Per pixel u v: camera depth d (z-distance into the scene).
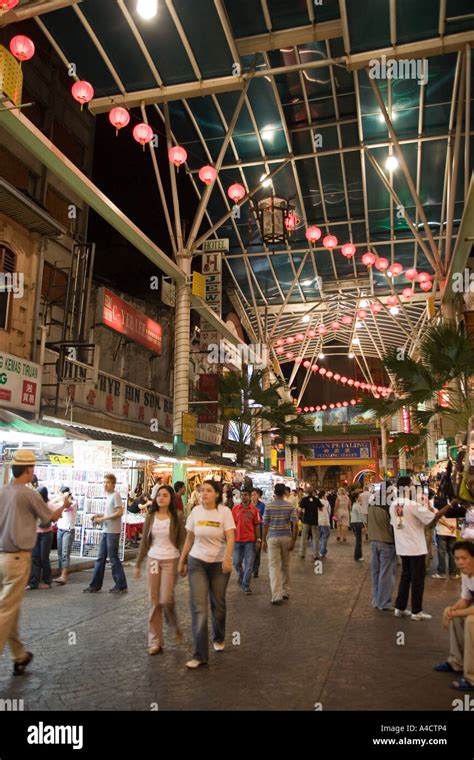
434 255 23.66
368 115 23.31
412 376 14.97
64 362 15.73
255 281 34.44
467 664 5.00
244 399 27.05
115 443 16.62
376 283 34.44
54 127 19.44
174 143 26.14
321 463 58.50
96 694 4.79
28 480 5.50
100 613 8.09
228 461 26.30
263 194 28.11
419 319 38.25
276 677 5.25
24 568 5.25
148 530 6.36
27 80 18.09
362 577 12.12
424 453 39.06
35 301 15.45
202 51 18.05
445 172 25.16
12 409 13.61
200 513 6.12
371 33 16.97
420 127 23.39
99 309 18.77
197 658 5.57
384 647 6.34
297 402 48.78
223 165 26.73
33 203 14.04
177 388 20.78
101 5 16.59
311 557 16.19
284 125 24.36
